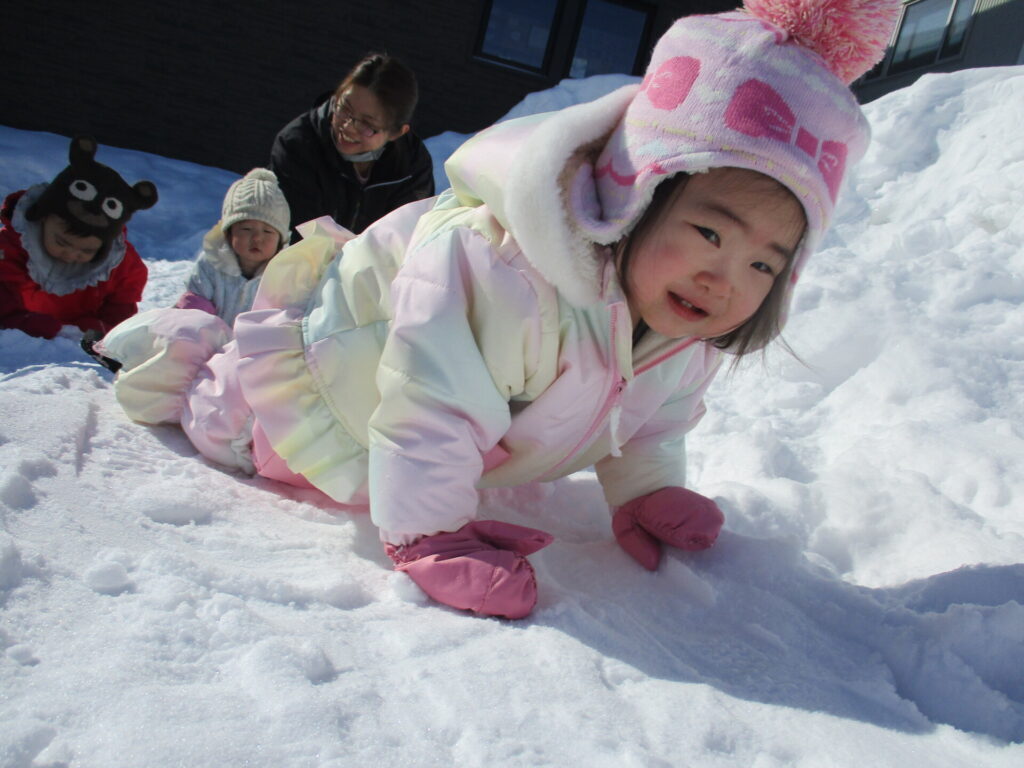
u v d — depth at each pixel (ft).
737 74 4.08
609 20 30.17
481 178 4.70
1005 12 27.73
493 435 4.72
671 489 5.43
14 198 9.93
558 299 4.61
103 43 26.50
